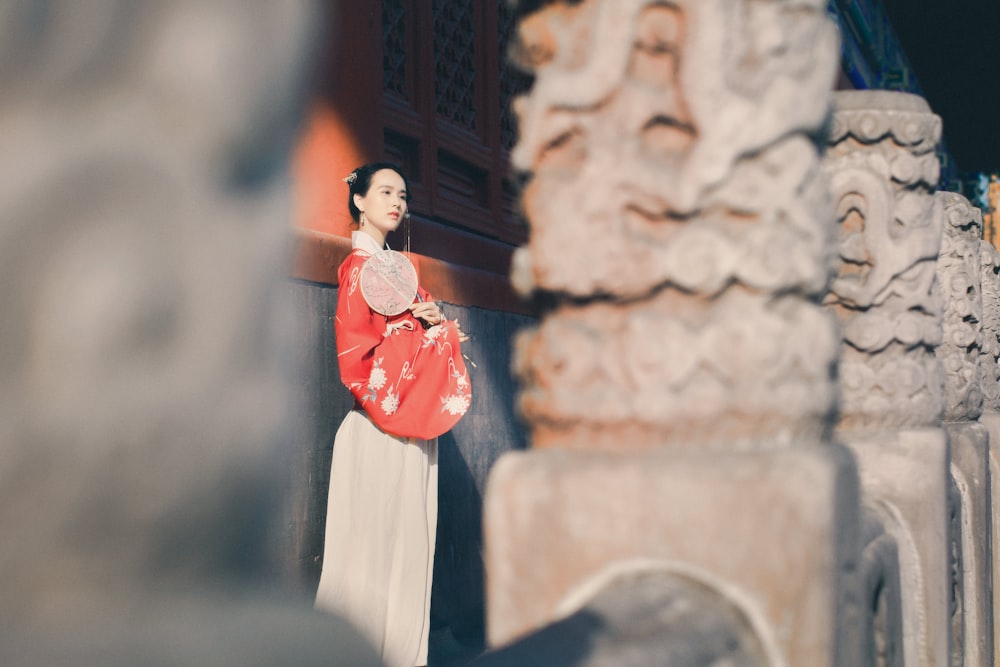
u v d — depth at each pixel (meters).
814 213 0.90
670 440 0.87
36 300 0.32
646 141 0.88
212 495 0.35
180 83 0.34
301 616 0.39
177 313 0.34
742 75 0.87
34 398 0.32
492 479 0.89
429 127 5.06
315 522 3.45
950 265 2.41
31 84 0.32
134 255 0.33
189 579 0.35
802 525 0.81
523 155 0.91
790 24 0.89
